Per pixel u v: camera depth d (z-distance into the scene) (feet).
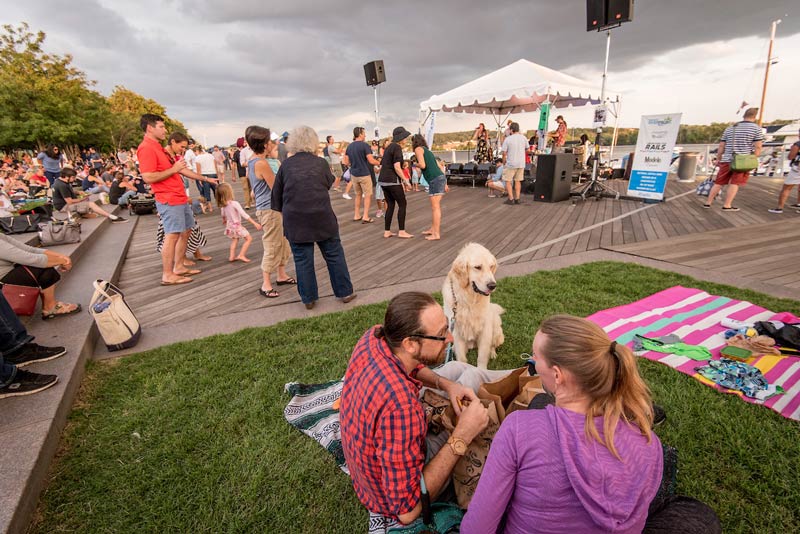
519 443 3.75
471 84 42.65
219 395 9.08
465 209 31.32
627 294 13.66
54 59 106.63
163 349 11.19
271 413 8.46
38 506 6.47
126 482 6.91
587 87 40.24
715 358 9.79
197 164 35.14
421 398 6.37
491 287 9.25
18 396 8.27
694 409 7.98
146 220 33.63
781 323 10.37
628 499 3.45
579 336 3.85
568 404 3.97
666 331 11.12
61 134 94.58
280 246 14.89
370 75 38.24
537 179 33.14
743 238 19.36
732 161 24.91
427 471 4.78
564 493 3.54
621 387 3.73
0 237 9.93
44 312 11.92
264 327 12.33
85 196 31.86
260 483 6.81
